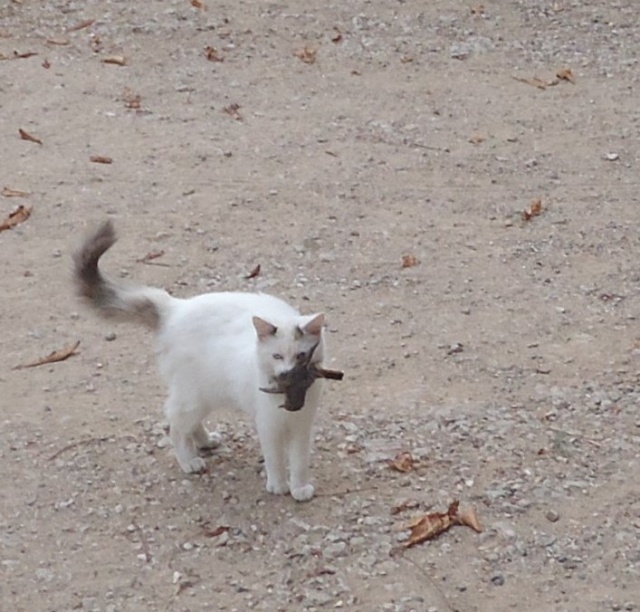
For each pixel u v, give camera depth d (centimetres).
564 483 724
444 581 644
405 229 1070
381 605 626
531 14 1584
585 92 1384
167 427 780
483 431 775
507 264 1013
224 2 1579
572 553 665
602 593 636
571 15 1584
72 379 838
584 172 1191
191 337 696
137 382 835
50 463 745
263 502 706
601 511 700
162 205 1103
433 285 976
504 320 922
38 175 1150
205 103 1321
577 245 1049
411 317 924
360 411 797
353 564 655
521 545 670
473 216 1099
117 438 769
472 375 845
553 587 640
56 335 895
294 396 636
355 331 902
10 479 729
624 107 1343
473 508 699
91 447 760
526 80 1412
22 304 938
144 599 632
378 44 1494
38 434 773
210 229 1063
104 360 862
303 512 697
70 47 1442
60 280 972
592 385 832
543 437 770
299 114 1305
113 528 687
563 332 905
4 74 1359
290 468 703
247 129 1262
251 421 779
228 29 1509
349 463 742
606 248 1044
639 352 874
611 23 1566
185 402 710
